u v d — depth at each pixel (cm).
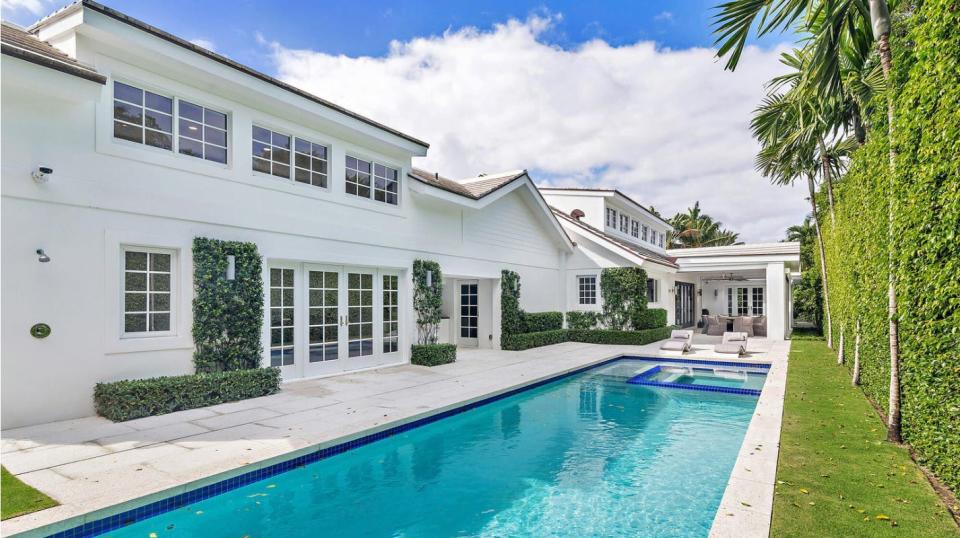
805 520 352
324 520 446
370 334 1072
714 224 4900
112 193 661
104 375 652
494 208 1508
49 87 575
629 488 515
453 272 1319
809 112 972
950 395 380
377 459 608
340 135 995
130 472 457
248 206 828
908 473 443
